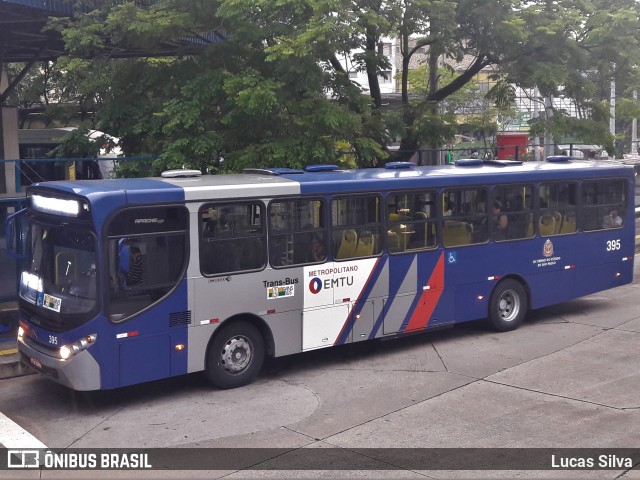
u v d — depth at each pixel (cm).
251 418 918
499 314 1338
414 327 1216
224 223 1012
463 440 830
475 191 1292
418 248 1219
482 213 1304
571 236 1438
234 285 1020
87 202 916
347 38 1540
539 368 1116
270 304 1055
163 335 962
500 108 2036
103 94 1717
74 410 960
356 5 1608
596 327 1371
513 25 1672
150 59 1969
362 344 1284
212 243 1002
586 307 1559
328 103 1503
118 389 1045
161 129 1517
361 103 1641
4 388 1052
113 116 1602
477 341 1288
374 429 871
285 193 1062
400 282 1193
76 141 1623
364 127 1700
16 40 1866
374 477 733
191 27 1507
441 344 1273
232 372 1039
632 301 1606
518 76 1798
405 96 1953
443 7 1688
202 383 1070
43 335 962
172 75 1593
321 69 1560
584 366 1121
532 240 1375
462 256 1273
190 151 1453
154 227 955
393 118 1784
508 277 1355
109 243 922
